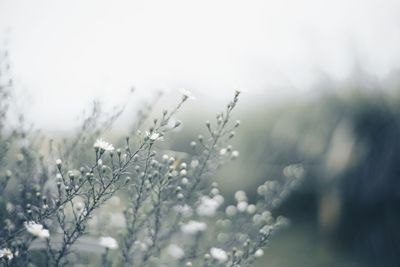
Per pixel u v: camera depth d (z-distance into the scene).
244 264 0.58
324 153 1.15
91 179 0.49
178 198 0.58
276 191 0.83
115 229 0.69
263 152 1.28
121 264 0.58
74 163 0.60
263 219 0.72
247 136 1.34
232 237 0.70
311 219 1.15
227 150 0.61
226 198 1.22
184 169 0.60
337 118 1.15
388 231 0.97
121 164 0.50
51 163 0.61
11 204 0.60
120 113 0.61
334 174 1.05
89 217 0.50
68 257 0.60
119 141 0.63
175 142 0.96
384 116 1.05
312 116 1.22
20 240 0.54
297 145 1.22
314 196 1.17
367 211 1.00
